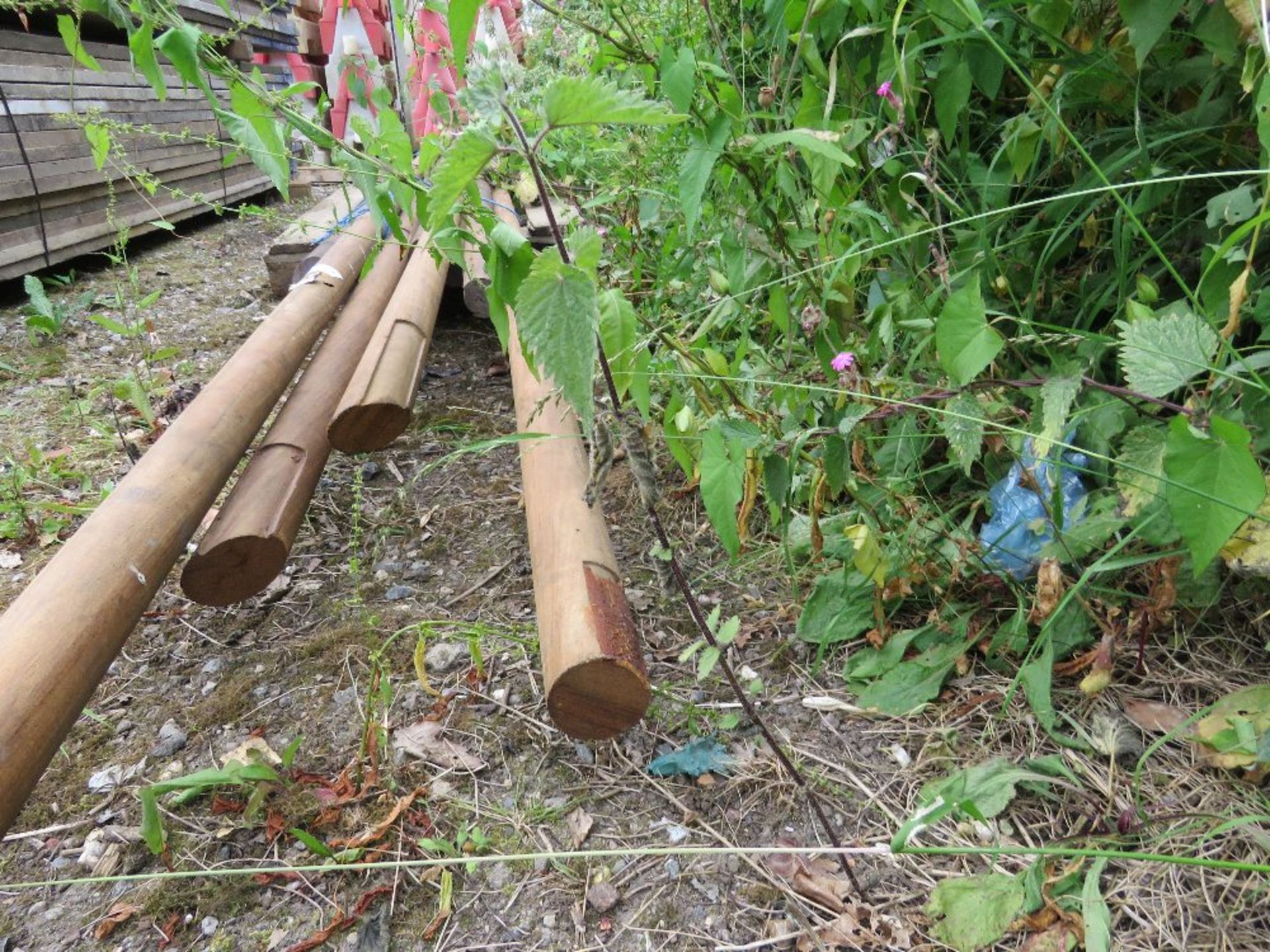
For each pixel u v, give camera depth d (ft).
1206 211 4.99
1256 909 3.55
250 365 7.01
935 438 5.75
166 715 5.33
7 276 12.35
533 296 2.60
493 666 5.49
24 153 12.39
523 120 3.81
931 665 4.90
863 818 4.25
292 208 20.53
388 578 6.55
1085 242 5.23
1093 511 4.62
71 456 8.73
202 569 5.41
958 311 3.78
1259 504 3.01
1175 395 4.50
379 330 7.97
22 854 4.47
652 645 5.52
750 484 4.77
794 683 5.13
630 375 3.90
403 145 4.36
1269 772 3.95
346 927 3.99
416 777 4.72
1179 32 4.59
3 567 7.05
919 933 3.69
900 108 4.62
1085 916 3.45
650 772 4.66
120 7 3.98
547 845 4.30
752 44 6.09
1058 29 4.52
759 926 3.85
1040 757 4.35
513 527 7.09
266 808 4.57
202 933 4.02
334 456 8.41
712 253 6.45
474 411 9.46
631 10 5.70
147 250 16.39
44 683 3.70
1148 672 4.66
